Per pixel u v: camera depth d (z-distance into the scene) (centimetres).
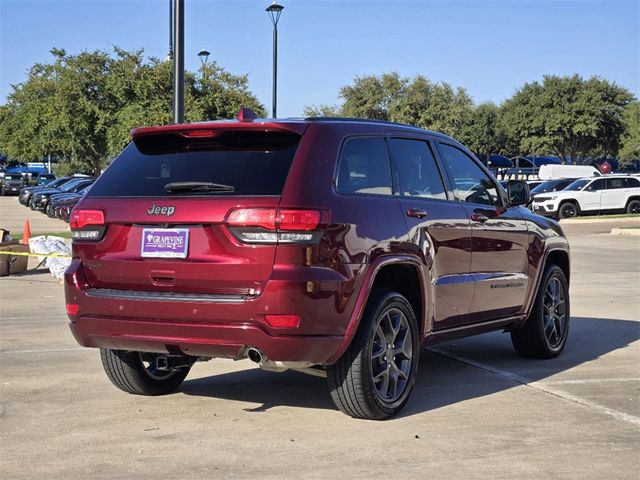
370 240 527
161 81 3166
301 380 679
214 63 3127
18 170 8344
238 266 491
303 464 461
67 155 4706
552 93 6412
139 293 524
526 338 752
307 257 488
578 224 3070
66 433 525
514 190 705
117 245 533
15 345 820
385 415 547
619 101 6347
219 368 725
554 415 564
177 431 529
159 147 561
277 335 486
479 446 494
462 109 5884
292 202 490
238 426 540
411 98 5859
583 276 1462
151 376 620
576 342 847
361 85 5997
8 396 620
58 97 3616
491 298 670
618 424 541
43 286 1336
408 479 436
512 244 699
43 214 3816
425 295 586
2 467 458
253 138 532
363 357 523
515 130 6662
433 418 557
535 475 443
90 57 3591
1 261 1477
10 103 5459
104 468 456
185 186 516
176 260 508
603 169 4959
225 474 446
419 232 577
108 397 619
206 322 498
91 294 538
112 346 543
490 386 652
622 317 1005
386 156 580
